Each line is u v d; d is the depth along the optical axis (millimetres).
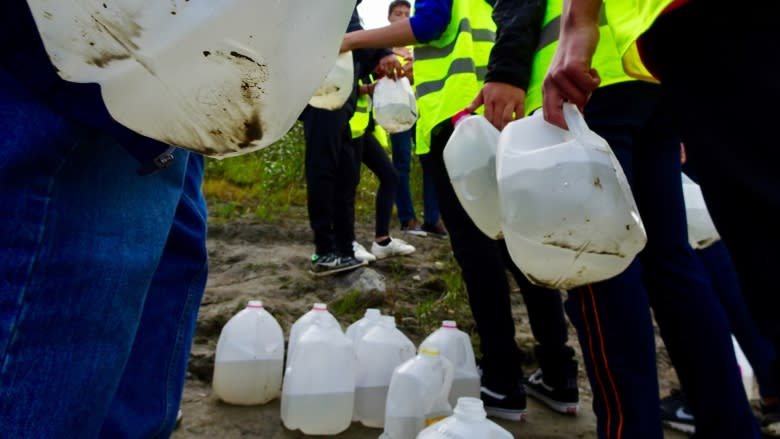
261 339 1949
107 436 934
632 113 1371
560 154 1055
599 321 1277
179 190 861
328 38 522
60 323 620
